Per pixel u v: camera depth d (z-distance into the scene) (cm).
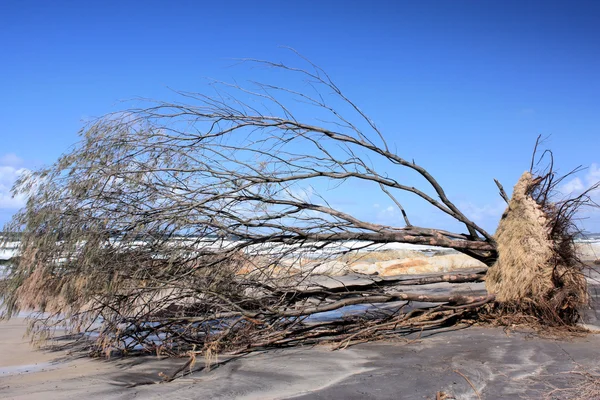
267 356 612
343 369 537
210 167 682
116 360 626
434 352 603
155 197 655
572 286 735
